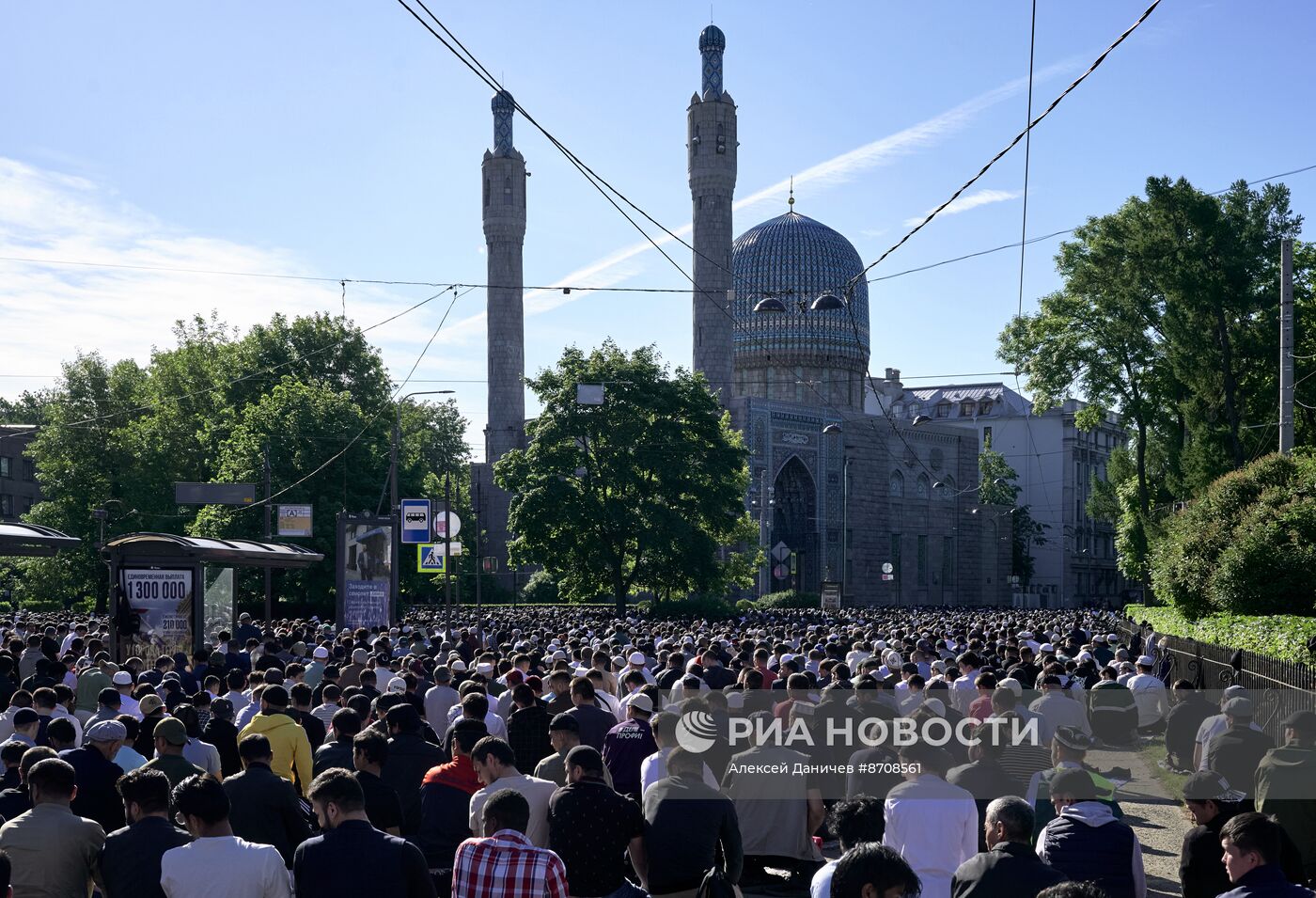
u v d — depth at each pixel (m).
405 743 12.64
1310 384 50.34
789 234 139.62
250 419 68.06
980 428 154.75
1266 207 49.53
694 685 16.64
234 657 26.16
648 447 68.81
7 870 7.68
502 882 8.16
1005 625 42.12
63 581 80.50
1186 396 53.69
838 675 16.72
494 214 133.50
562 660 20.16
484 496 131.75
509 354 133.88
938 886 9.54
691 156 121.75
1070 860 9.12
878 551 133.12
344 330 82.62
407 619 53.88
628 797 10.02
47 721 15.33
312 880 8.09
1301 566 32.69
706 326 121.06
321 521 66.44
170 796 9.73
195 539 33.00
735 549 112.75
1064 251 57.78
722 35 122.50
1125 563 59.59
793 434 124.38
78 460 82.75
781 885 13.98
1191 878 9.65
